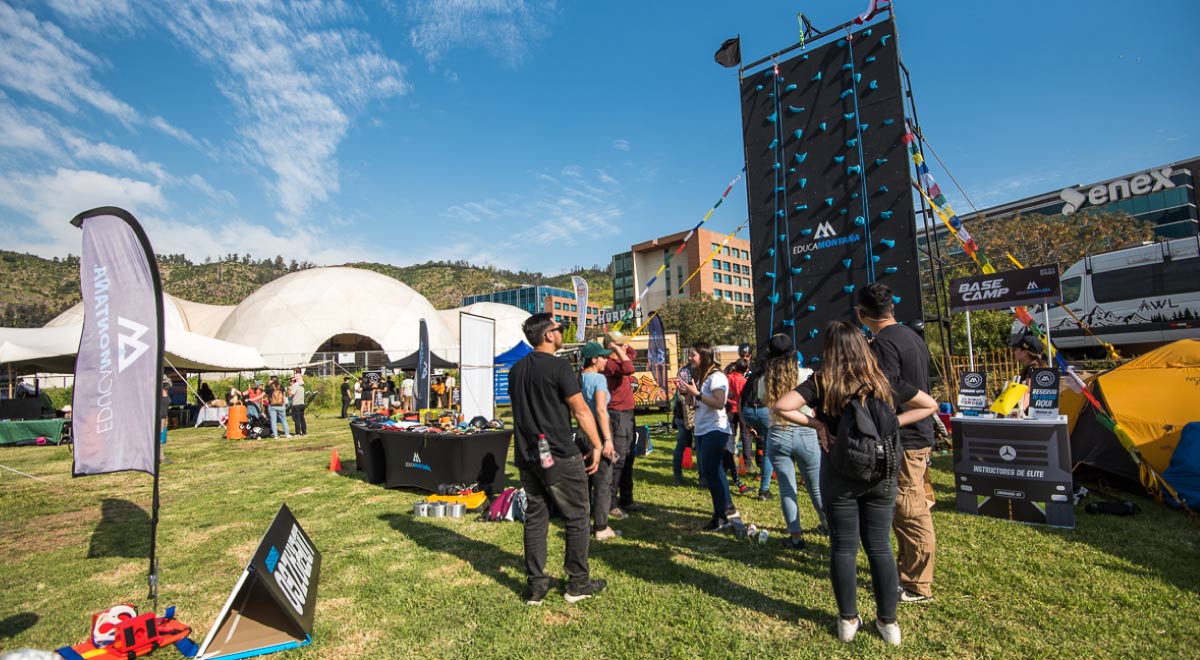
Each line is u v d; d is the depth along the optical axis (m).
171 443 12.86
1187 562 3.68
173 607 3.41
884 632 2.78
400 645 2.94
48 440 13.66
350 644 2.97
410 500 6.27
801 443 4.20
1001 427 4.74
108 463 3.70
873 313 3.37
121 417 3.74
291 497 6.60
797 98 6.34
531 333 3.57
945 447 7.45
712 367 4.82
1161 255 13.55
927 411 2.96
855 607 2.83
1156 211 47.28
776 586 3.53
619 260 103.50
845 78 6.04
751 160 6.64
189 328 46.44
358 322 49.19
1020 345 5.62
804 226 6.20
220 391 25.67
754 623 3.04
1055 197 52.75
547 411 3.39
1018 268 6.00
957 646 2.74
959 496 4.93
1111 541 4.12
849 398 2.72
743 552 4.20
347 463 9.12
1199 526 4.46
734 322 51.97
